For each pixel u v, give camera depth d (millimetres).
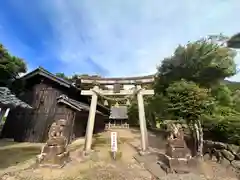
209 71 8242
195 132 7895
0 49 9609
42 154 6523
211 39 8234
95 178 5438
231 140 7660
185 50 9000
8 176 5320
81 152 8734
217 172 6031
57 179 5266
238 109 9055
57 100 12672
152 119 20703
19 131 13133
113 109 37062
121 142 12328
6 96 9133
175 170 5914
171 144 6480
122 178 5512
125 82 10289
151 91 10000
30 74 13492
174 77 9859
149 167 6551
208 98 7121
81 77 10328
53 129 6945
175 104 7219
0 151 8891
